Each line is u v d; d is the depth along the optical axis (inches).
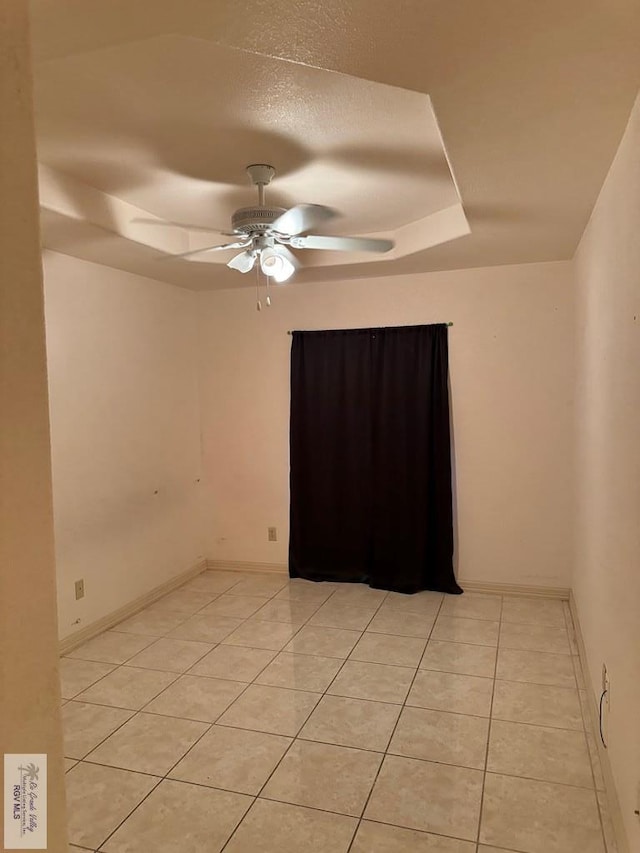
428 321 177.9
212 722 113.0
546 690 121.7
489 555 177.6
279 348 193.6
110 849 82.9
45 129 92.2
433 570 180.7
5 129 28.3
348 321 185.8
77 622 147.7
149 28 54.8
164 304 183.8
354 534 188.2
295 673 131.3
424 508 178.2
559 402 169.0
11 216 28.5
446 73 63.6
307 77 77.2
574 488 160.4
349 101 84.0
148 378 175.5
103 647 146.6
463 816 87.4
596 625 110.0
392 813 88.4
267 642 147.5
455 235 137.3
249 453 199.2
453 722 111.2
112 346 160.6
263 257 122.3
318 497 190.5
